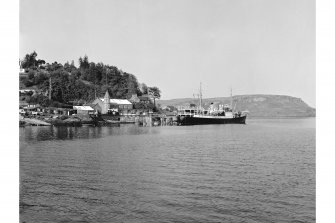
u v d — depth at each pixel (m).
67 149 52.12
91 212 22.92
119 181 30.72
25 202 24.89
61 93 136.25
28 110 109.12
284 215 22.45
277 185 29.25
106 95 136.25
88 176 32.56
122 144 60.00
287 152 50.03
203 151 51.38
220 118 134.50
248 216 22.09
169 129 103.62
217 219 21.66
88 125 111.94
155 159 43.22
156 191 27.42
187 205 24.08
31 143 59.44
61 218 22.22
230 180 31.16
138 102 152.62
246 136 78.44
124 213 22.73
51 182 30.30
